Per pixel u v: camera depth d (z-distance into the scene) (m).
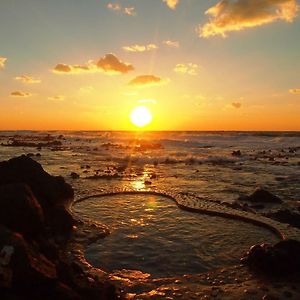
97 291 7.58
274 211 16.59
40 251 9.17
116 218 14.41
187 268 9.66
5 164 13.66
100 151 53.44
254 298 7.90
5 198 9.66
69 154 48.06
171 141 73.00
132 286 8.51
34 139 94.31
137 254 10.62
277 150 58.88
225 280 8.85
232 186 23.61
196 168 33.94
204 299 7.87
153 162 38.72
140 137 97.75
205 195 20.39
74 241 11.55
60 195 15.00
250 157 45.31
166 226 13.35
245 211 15.34
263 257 9.41
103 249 11.02
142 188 21.16
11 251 6.96
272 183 25.03
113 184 23.22
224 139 84.25
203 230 12.89
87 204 16.83
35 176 13.55
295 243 9.80
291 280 8.80
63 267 8.11
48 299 6.85
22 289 6.70
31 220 9.71
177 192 19.45
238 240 11.81
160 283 8.70
